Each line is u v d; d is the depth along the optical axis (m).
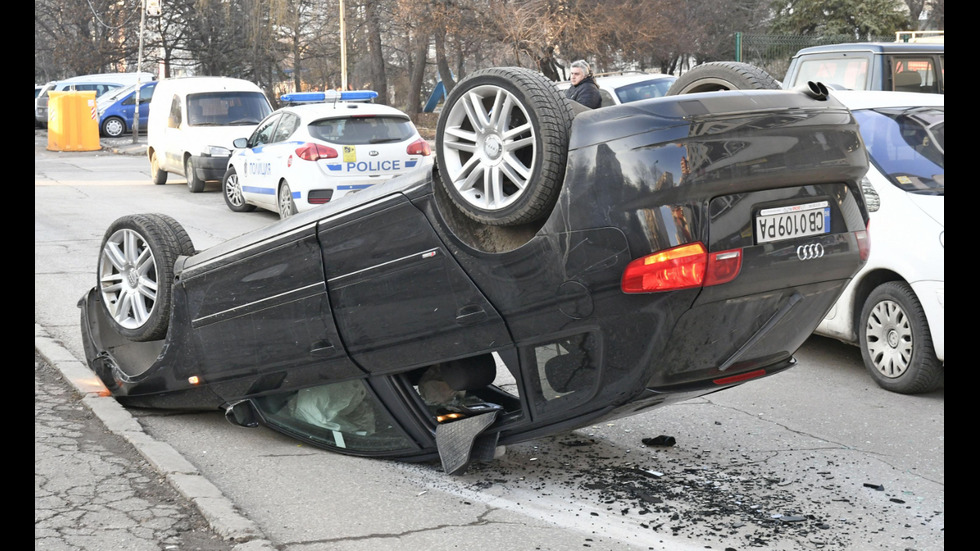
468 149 4.37
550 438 5.48
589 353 4.23
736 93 4.16
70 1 56.78
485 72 4.26
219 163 18.97
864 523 4.30
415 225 4.55
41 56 65.25
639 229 3.94
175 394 5.72
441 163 4.43
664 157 3.90
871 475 4.92
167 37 56.19
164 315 5.72
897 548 4.04
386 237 4.64
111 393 6.06
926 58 12.99
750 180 4.02
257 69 55.38
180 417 5.94
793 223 4.23
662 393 4.21
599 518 4.34
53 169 25.02
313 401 5.36
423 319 4.61
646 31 31.52
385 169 13.80
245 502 4.51
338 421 5.27
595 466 5.02
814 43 26.67
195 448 5.34
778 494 4.65
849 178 4.45
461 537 4.11
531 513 4.39
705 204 3.96
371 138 13.81
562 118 4.10
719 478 4.86
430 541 4.07
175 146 19.89
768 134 4.09
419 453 4.96
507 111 4.21
